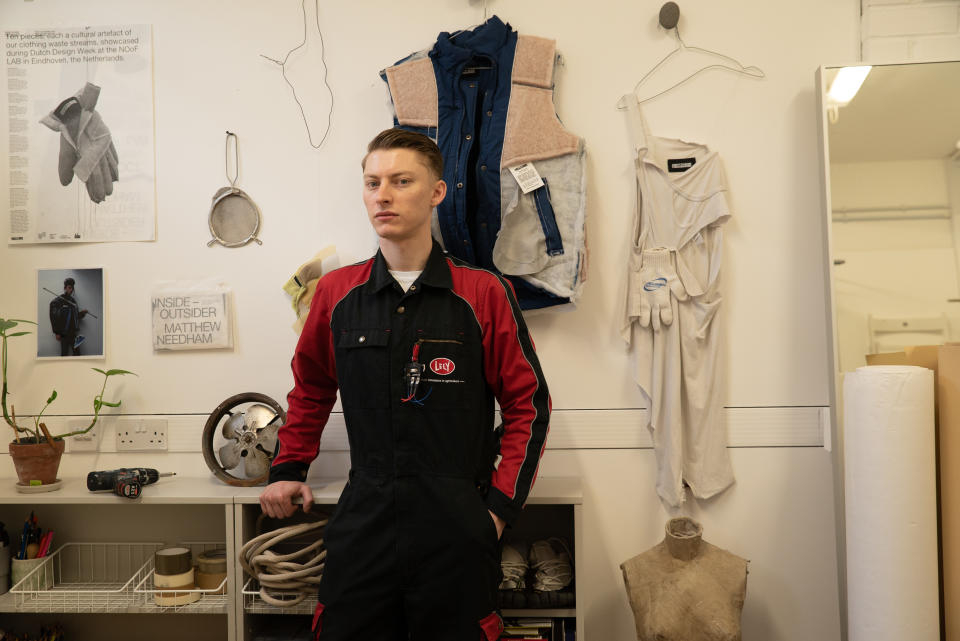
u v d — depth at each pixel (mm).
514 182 2141
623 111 2270
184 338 2334
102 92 2365
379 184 1689
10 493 2092
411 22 2311
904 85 2158
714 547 1980
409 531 1634
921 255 2133
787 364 2236
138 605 2053
